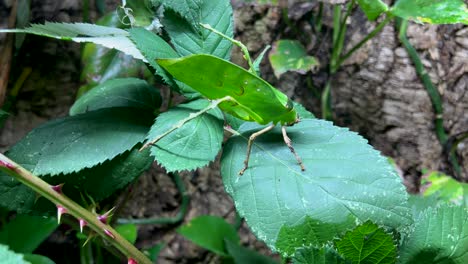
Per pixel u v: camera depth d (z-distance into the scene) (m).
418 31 0.36
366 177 0.20
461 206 0.22
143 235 0.39
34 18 0.35
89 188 0.23
